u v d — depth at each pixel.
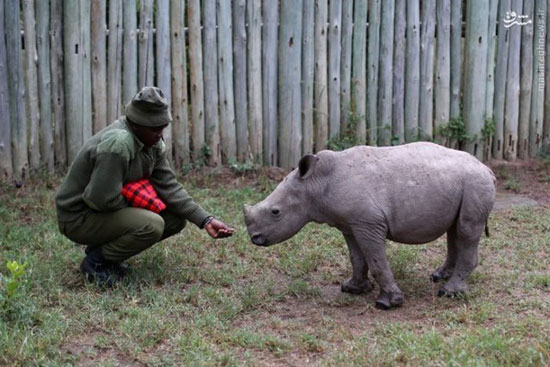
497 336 4.74
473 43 9.45
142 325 5.01
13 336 4.75
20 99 8.09
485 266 6.31
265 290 5.76
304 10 8.83
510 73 9.69
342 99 9.14
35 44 8.10
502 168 9.48
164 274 5.93
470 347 4.63
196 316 5.21
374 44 9.13
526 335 4.85
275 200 5.34
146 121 5.34
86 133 8.39
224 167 8.88
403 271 6.08
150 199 5.65
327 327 5.11
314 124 9.15
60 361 4.60
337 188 5.25
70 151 8.38
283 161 9.03
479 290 5.67
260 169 8.85
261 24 8.77
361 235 5.25
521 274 6.11
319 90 9.02
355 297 5.68
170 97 8.60
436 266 6.35
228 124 8.80
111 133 5.35
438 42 9.39
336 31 8.96
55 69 8.23
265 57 8.80
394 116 9.35
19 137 8.13
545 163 9.66
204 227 5.79
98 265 5.73
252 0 8.65
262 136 8.97
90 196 5.36
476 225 5.37
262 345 4.80
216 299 5.55
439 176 5.26
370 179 5.23
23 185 8.09
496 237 7.06
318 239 6.87
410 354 4.57
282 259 6.38
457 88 9.57
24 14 7.98
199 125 8.73
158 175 5.83
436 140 9.60
